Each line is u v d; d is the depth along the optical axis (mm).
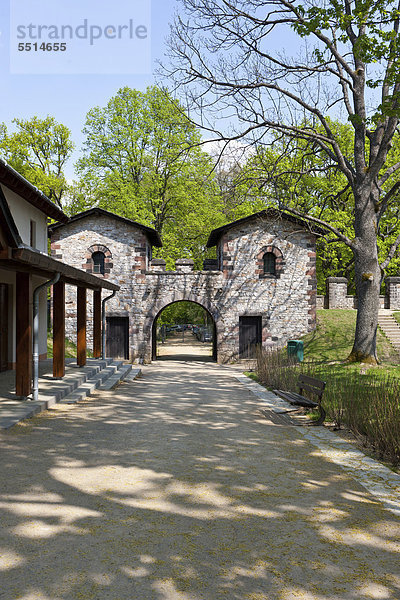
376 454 7930
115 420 10117
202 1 17484
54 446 7871
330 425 10078
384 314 26297
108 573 3975
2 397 11211
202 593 3723
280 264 26453
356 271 18781
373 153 18766
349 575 4051
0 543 4438
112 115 32969
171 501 5625
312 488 6223
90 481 6238
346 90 19125
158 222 34531
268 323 26312
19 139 33688
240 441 8641
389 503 5750
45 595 3631
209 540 4637
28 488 5902
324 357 22953
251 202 30781
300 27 15070
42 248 18969
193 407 12094
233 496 5855
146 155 32531
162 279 26469
